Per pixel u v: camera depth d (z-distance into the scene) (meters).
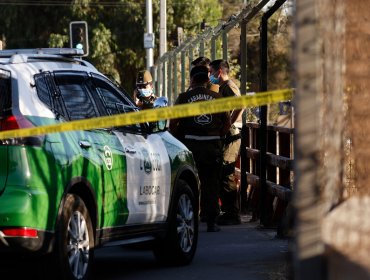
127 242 13.17
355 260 6.09
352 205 6.45
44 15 73.50
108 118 8.85
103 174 12.26
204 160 18.88
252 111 23.88
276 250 16.02
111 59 72.31
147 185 13.64
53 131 9.74
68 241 11.41
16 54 11.84
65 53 12.84
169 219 14.33
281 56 47.41
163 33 56.06
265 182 19.47
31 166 10.86
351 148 7.40
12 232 10.67
